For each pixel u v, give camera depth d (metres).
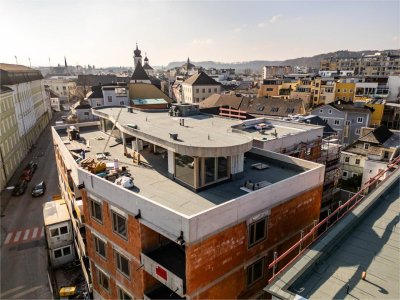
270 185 17.84
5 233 39.53
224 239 15.82
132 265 18.39
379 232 15.23
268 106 85.12
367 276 12.08
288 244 20.41
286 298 10.67
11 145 61.41
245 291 18.23
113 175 20.64
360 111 71.81
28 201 48.72
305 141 34.00
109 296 21.92
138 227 16.94
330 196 37.31
